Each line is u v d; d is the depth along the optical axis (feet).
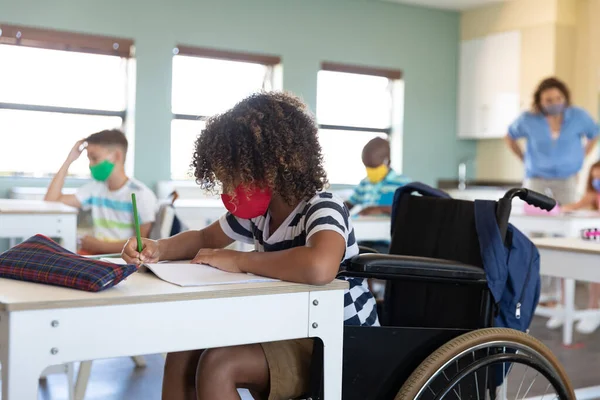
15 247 3.89
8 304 3.05
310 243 4.00
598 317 12.19
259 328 3.70
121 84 17.97
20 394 3.09
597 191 14.71
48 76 17.04
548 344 11.60
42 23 16.57
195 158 4.30
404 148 21.89
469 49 22.31
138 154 17.76
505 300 4.85
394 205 5.90
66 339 3.18
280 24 19.57
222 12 18.70
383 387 4.29
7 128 16.72
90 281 3.38
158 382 8.83
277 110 4.17
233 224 4.90
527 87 20.48
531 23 20.34
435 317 5.25
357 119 21.56
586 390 8.25
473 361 4.45
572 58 20.13
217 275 3.95
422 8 21.98
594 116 19.76
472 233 5.18
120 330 3.31
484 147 22.91
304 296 3.83
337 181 21.31
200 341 3.53
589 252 6.73
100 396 8.19
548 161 16.43
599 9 19.66
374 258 4.29
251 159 4.07
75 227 9.35
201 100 18.89
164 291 3.47
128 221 9.45
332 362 3.95
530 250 4.94
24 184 16.65
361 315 4.49
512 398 7.11
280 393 4.04
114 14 17.34
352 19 20.76
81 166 17.51
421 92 22.13
